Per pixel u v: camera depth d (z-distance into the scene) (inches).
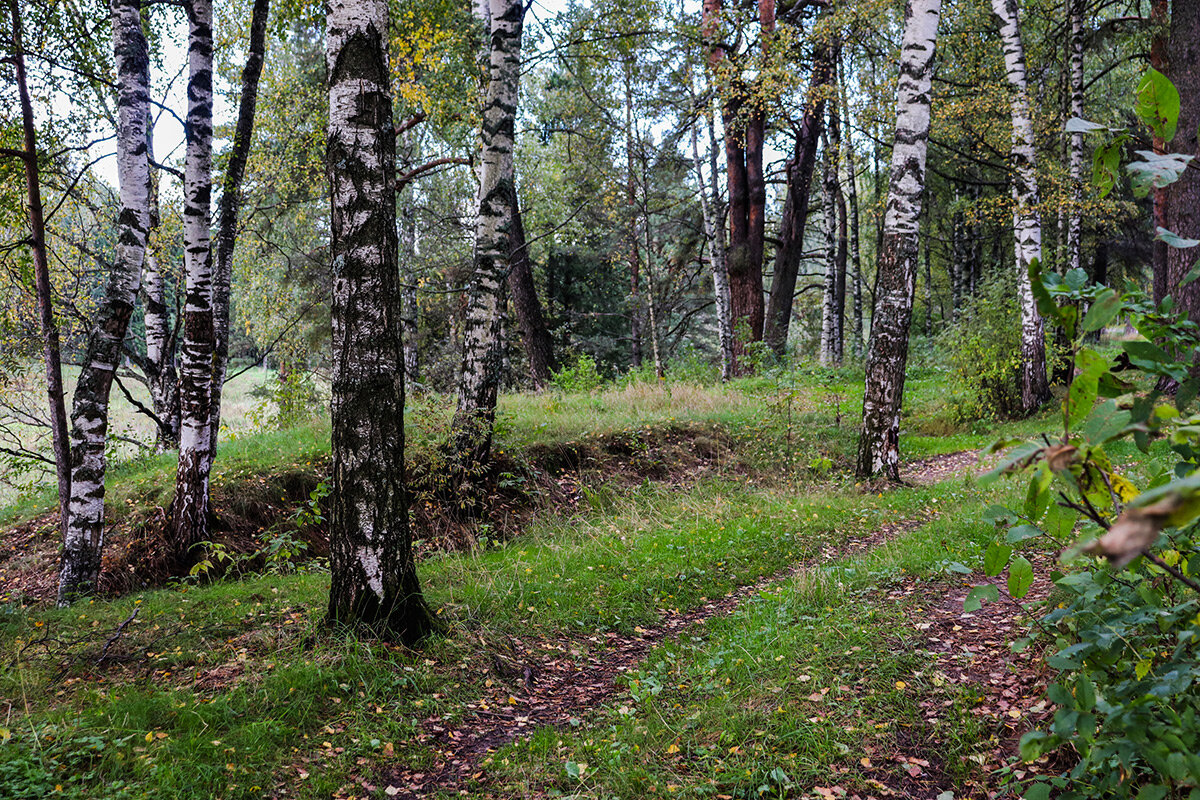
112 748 144.4
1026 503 66.5
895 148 395.2
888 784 136.0
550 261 1082.7
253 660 191.8
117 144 268.2
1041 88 764.0
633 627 238.5
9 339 352.5
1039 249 542.3
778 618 216.1
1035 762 130.9
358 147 201.3
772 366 738.8
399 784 150.8
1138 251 926.4
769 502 372.5
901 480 408.5
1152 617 87.7
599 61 655.8
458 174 860.6
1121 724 81.3
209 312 305.3
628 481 414.9
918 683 166.4
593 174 938.7
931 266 1392.7
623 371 1179.9
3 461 367.9
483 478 370.9
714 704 172.1
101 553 274.5
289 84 569.9
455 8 484.4
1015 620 190.5
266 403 496.7
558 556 297.6
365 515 204.5
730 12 701.3
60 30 307.4
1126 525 30.6
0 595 280.8
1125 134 66.3
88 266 452.1
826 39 671.8
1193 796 72.5
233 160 377.7
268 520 334.3
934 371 829.2
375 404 204.7
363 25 201.5
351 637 196.7
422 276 792.3
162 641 206.2
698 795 138.6
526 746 163.9
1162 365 67.2
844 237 1047.6
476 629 221.1
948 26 729.0
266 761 149.8
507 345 965.2
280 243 731.4
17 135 285.4
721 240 948.0
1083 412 58.5
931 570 239.9
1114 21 649.0
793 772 140.4
